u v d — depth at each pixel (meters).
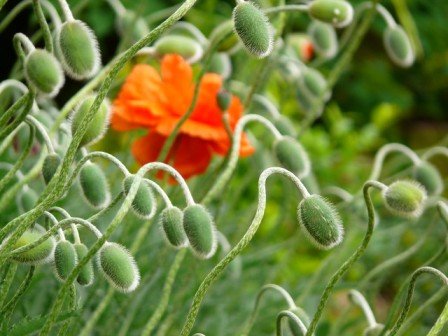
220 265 0.51
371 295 0.87
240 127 0.67
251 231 0.51
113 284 0.53
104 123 0.56
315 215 0.54
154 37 0.51
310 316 0.88
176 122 0.73
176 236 0.55
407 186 0.57
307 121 0.82
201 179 0.84
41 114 0.68
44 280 0.72
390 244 1.04
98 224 0.80
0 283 0.58
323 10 0.70
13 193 0.62
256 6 0.58
